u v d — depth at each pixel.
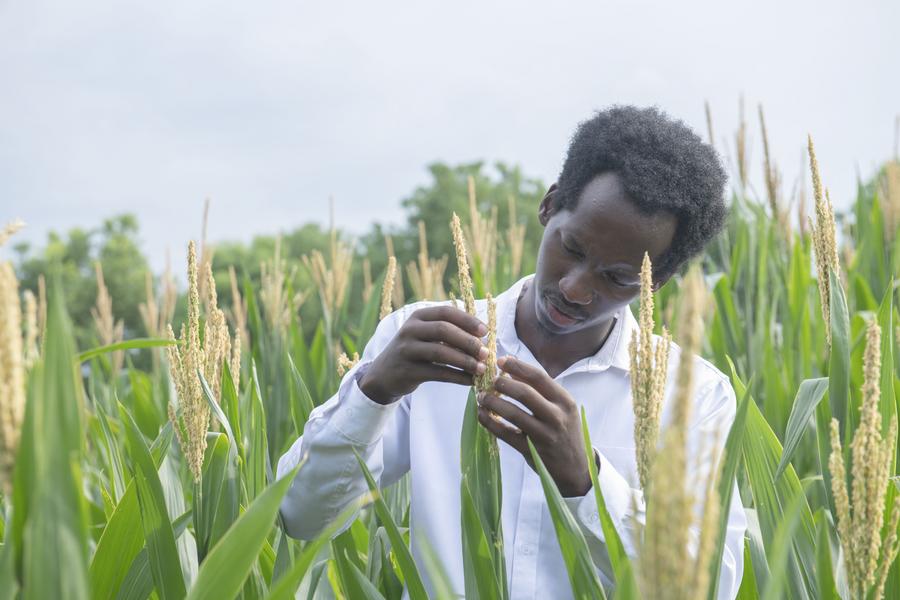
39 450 0.97
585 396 2.03
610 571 1.68
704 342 3.63
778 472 1.77
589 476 1.60
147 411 4.03
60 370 0.98
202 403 1.61
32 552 0.94
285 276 4.18
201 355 1.68
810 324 3.45
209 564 1.14
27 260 24.62
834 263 1.88
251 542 1.15
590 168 1.79
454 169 32.62
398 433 2.12
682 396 0.86
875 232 4.14
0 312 0.95
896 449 1.86
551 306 1.87
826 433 1.90
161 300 4.84
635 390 1.31
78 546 0.97
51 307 0.99
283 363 3.94
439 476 1.98
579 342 2.03
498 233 5.12
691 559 0.90
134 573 1.56
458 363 1.59
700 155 1.87
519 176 32.97
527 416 1.54
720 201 1.93
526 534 1.91
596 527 1.60
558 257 1.82
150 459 1.50
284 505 1.90
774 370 3.20
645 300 1.31
